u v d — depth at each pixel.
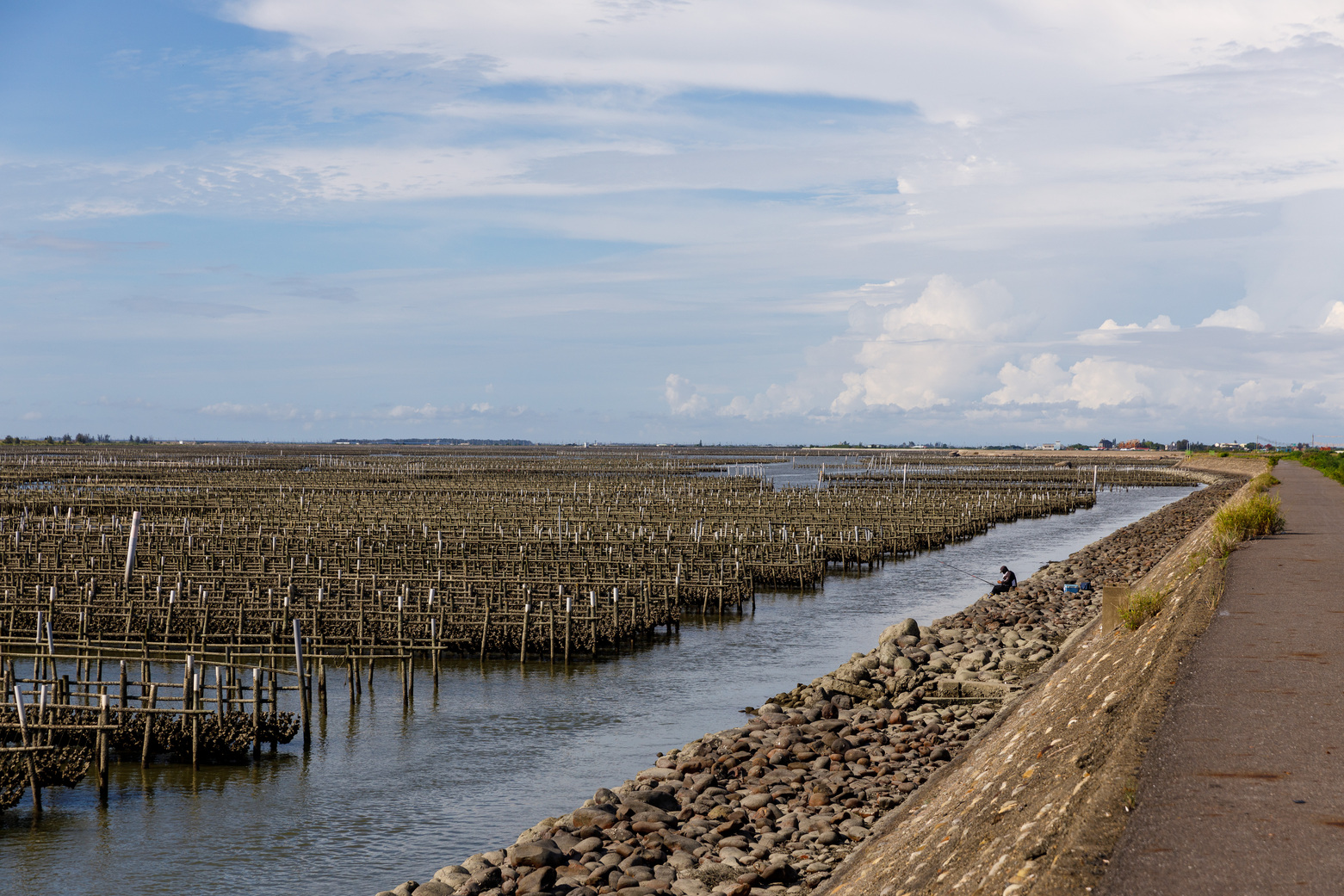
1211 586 24.62
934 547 90.12
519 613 44.84
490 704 35.16
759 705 34.75
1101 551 71.12
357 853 22.70
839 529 87.44
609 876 16.86
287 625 43.75
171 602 42.62
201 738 28.98
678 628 48.16
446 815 24.89
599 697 36.03
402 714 34.00
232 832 23.83
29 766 24.95
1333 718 12.96
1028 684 28.75
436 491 133.25
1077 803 10.82
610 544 73.75
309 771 28.11
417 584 53.03
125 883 21.22
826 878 15.98
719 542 75.31
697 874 16.66
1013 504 127.19
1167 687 14.67
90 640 43.25
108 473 180.50
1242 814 9.80
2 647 42.53
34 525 81.75
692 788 21.86
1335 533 39.75
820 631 49.47
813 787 21.25
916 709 28.67
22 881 21.23
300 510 98.06
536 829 20.20
